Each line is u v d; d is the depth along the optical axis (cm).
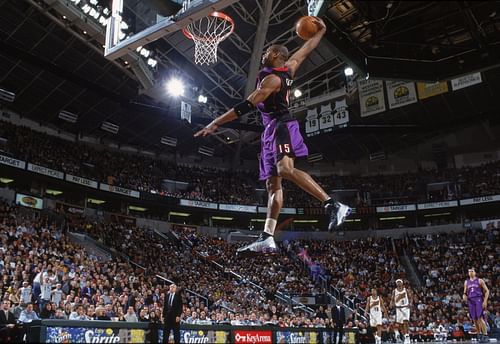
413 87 3138
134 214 3788
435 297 2961
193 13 1125
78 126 3572
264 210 4041
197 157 4444
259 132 3784
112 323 793
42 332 735
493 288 2873
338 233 4131
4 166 2752
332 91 3488
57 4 2194
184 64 3069
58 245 2272
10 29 2538
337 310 1556
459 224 3859
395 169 4450
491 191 3709
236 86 3400
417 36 814
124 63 2750
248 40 2941
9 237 2103
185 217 4138
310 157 4419
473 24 779
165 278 2636
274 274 3297
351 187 4341
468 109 3544
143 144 4034
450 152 4234
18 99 3136
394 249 3747
